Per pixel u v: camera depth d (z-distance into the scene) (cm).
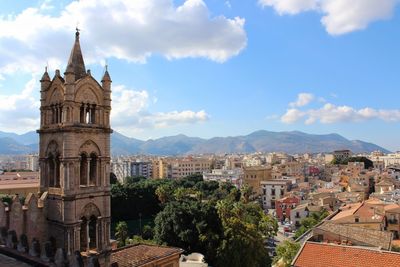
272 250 12544
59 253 3547
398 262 5719
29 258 3728
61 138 5391
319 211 14488
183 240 9150
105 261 5616
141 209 18700
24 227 5216
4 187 15188
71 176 5334
